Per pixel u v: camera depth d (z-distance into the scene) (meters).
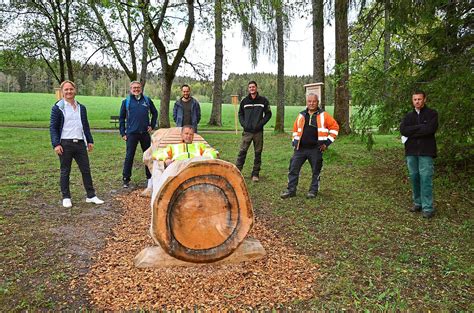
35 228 5.29
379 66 8.16
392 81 7.66
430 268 4.18
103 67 21.86
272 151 12.73
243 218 4.00
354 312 3.33
